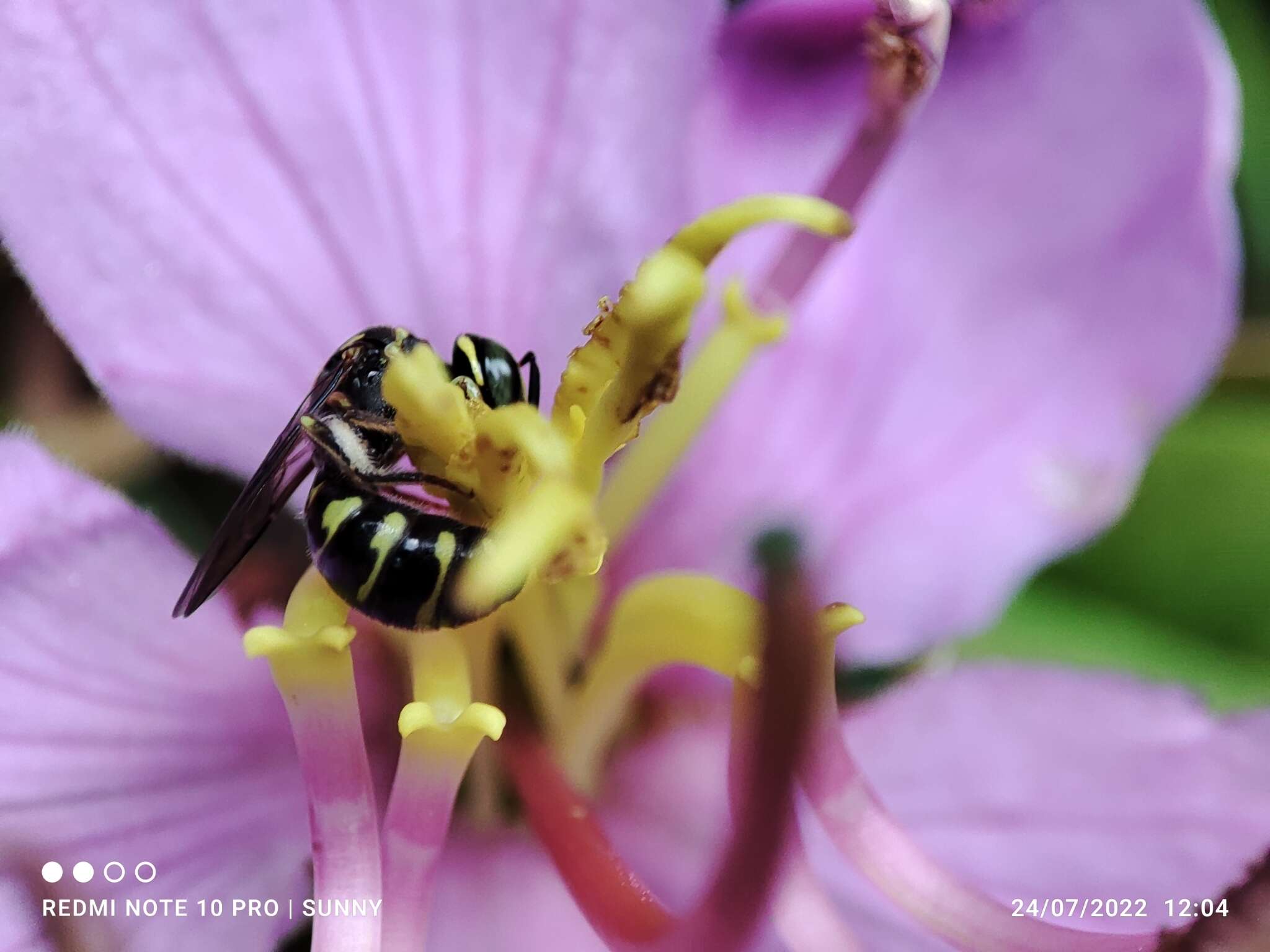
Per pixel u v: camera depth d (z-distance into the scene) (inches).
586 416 2.2
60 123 2.3
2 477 2.3
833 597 2.5
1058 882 2.4
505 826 2.5
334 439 2.1
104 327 2.4
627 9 2.5
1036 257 2.5
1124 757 2.5
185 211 2.4
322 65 2.4
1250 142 2.9
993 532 2.5
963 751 2.5
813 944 2.2
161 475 2.7
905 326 2.6
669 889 2.5
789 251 2.4
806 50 2.5
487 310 2.5
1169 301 2.5
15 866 2.2
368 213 2.5
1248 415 2.8
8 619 2.3
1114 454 2.5
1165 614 2.8
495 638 2.4
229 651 2.4
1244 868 2.4
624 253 2.5
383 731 2.5
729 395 2.6
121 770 2.3
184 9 2.4
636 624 2.4
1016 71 2.5
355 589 2.1
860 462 2.6
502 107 2.5
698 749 2.6
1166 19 2.4
